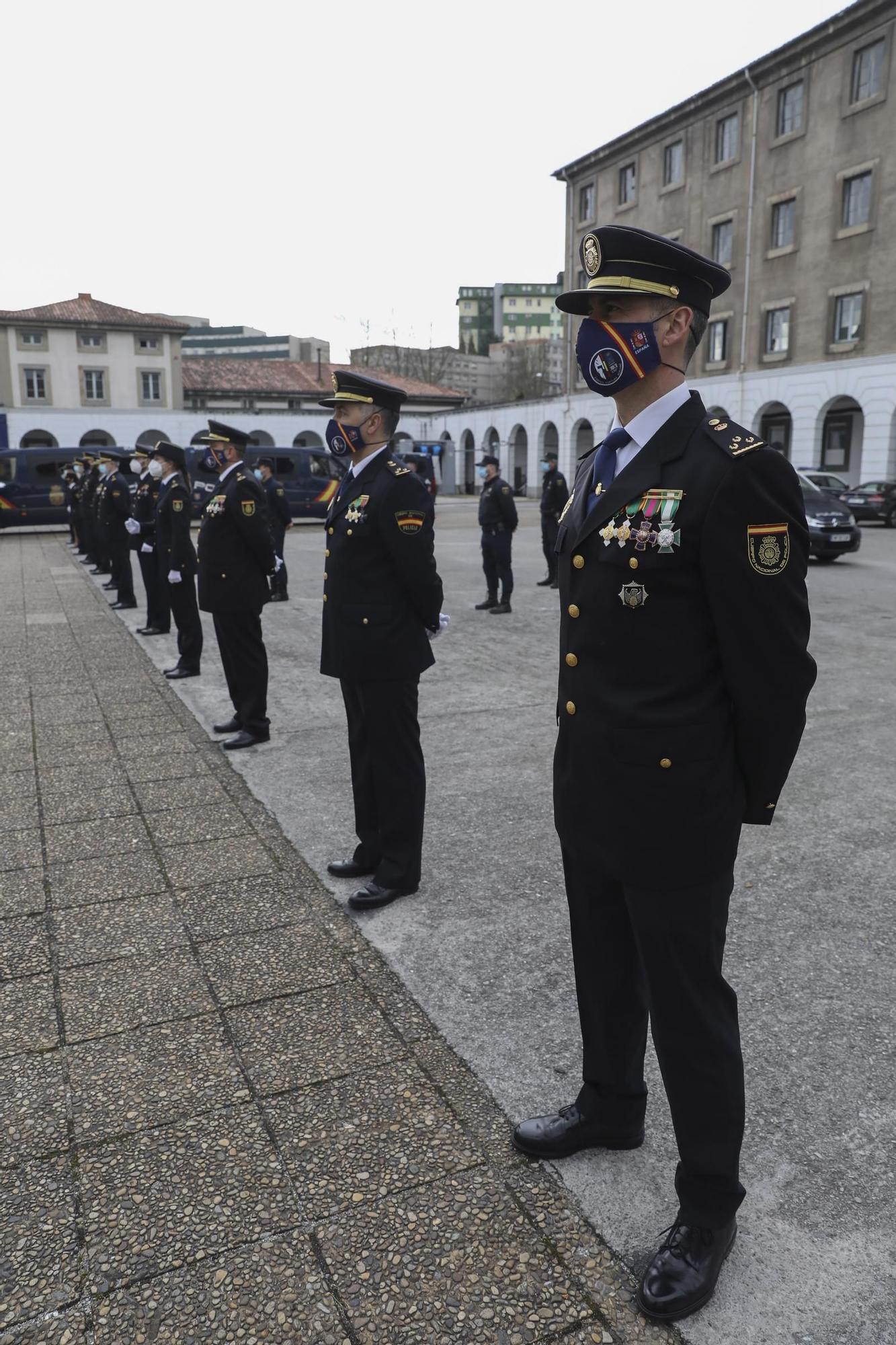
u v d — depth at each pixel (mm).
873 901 3344
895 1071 2432
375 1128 2223
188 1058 2479
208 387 49000
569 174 35906
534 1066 2455
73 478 18078
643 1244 1903
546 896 3404
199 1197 2014
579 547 1815
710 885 1793
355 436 3420
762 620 1650
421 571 3248
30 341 44656
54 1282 1811
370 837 3518
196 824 4082
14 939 3094
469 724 5613
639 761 1750
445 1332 1709
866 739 5219
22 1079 2395
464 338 139750
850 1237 1925
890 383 25062
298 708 6066
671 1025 1835
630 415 1803
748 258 28844
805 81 26406
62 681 6836
